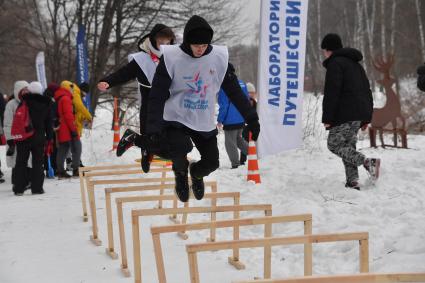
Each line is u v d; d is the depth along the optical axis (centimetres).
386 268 436
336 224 550
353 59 683
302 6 826
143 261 534
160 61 422
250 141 805
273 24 825
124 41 2316
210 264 518
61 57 2516
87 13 2300
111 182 617
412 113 1413
